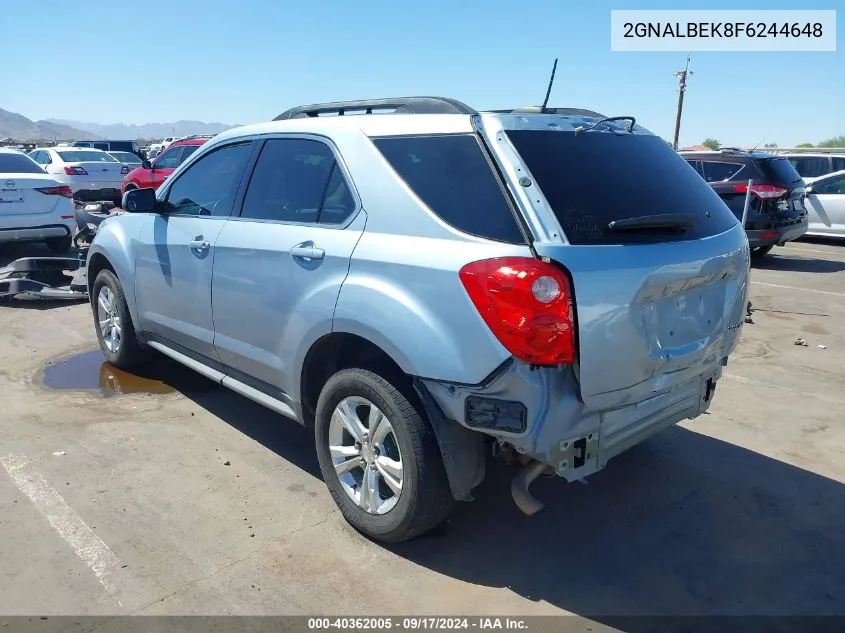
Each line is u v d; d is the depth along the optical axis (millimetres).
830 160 15406
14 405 4844
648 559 3250
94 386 5242
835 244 14211
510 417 2660
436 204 2955
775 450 4414
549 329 2553
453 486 2938
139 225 4945
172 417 4703
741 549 3344
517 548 3311
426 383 2865
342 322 3141
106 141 34000
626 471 4109
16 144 57969
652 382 2932
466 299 2697
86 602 2840
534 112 3303
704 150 12359
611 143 3201
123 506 3566
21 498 3613
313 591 2961
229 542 3281
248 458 4137
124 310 5215
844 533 3492
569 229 2676
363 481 3277
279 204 3764
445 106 3266
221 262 3994
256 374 3904
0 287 7695
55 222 9812
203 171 4484
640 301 2762
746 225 11164
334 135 3488
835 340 6965
